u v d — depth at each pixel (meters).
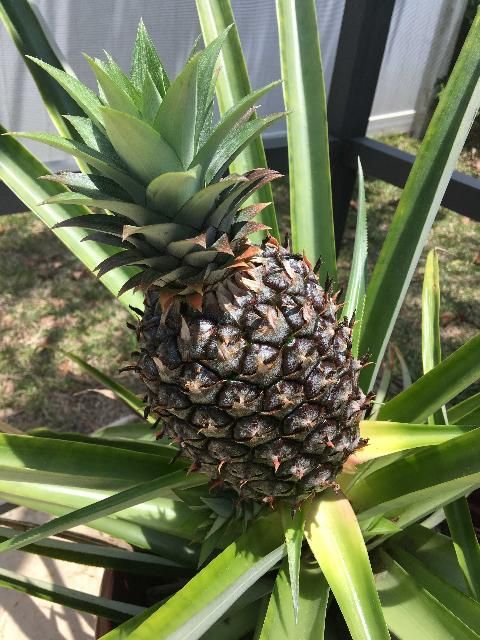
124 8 0.48
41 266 0.81
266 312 0.26
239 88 0.39
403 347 0.70
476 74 0.32
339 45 0.57
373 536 0.34
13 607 0.46
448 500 0.30
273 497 0.30
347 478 0.33
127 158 0.24
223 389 0.26
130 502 0.28
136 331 0.29
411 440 0.30
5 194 0.48
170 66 0.53
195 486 0.35
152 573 0.36
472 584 0.30
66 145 0.24
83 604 0.33
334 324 0.28
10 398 0.65
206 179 0.27
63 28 0.46
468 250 0.80
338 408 0.28
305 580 0.32
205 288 0.26
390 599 0.31
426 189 0.33
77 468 0.33
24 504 0.34
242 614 0.34
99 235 0.27
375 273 0.35
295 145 0.38
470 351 0.31
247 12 0.54
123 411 0.65
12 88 0.48
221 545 0.35
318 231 0.38
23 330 0.72
